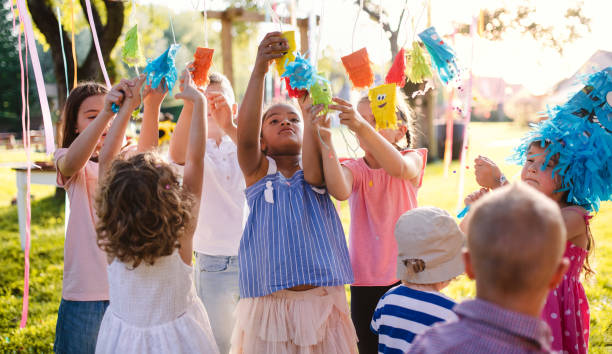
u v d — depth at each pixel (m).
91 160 2.02
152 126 1.94
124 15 6.94
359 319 1.98
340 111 1.68
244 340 1.66
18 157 12.41
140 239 1.46
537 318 0.98
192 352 1.56
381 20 2.11
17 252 4.99
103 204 1.49
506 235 0.96
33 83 15.62
